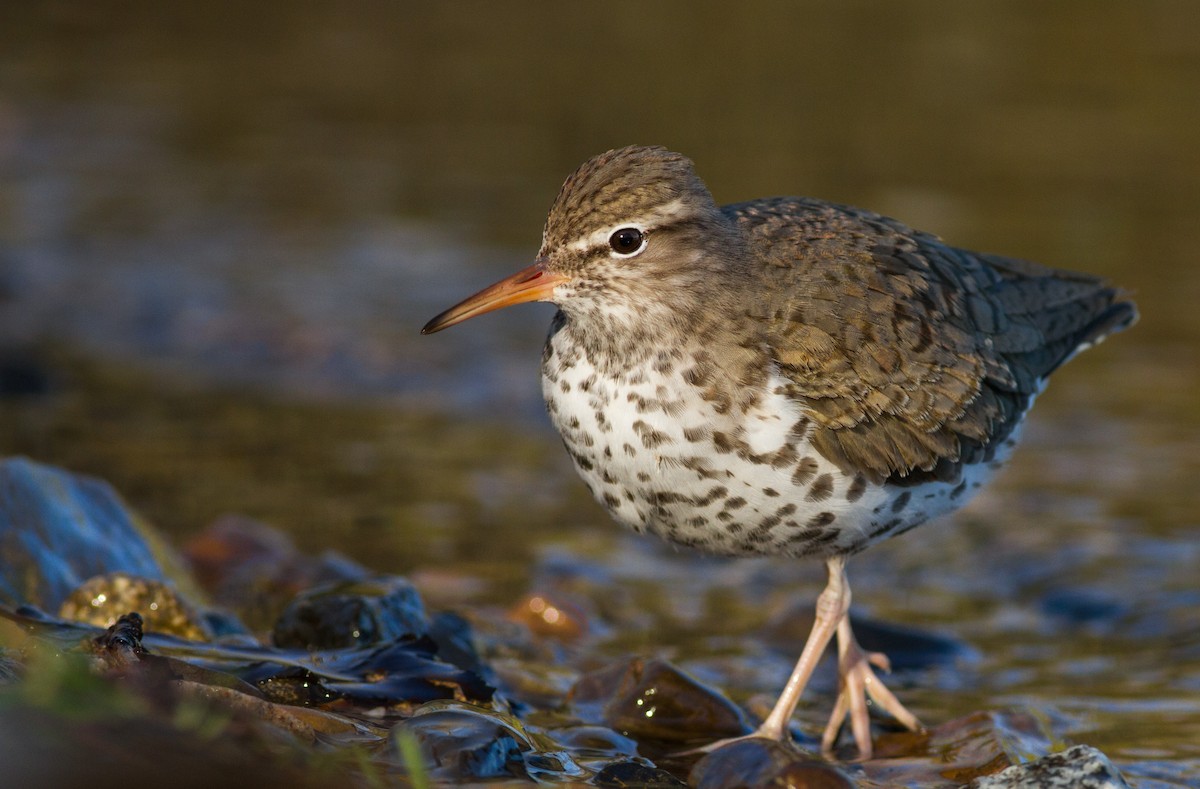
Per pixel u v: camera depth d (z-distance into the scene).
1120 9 30.30
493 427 17.38
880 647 12.27
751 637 12.57
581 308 10.07
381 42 29.70
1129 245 20.52
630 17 30.62
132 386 17.98
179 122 25.97
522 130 25.39
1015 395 11.04
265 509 14.80
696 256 9.98
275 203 22.98
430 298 20.06
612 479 10.05
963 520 14.90
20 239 21.34
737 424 9.67
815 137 24.55
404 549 14.06
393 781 7.79
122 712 6.79
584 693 10.66
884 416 10.01
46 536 11.39
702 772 8.88
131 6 31.78
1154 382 17.72
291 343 18.92
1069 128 24.84
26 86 27.08
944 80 26.92
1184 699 11.16
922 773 9.71
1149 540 14.27
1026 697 11.25
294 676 9.55
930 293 10.50
